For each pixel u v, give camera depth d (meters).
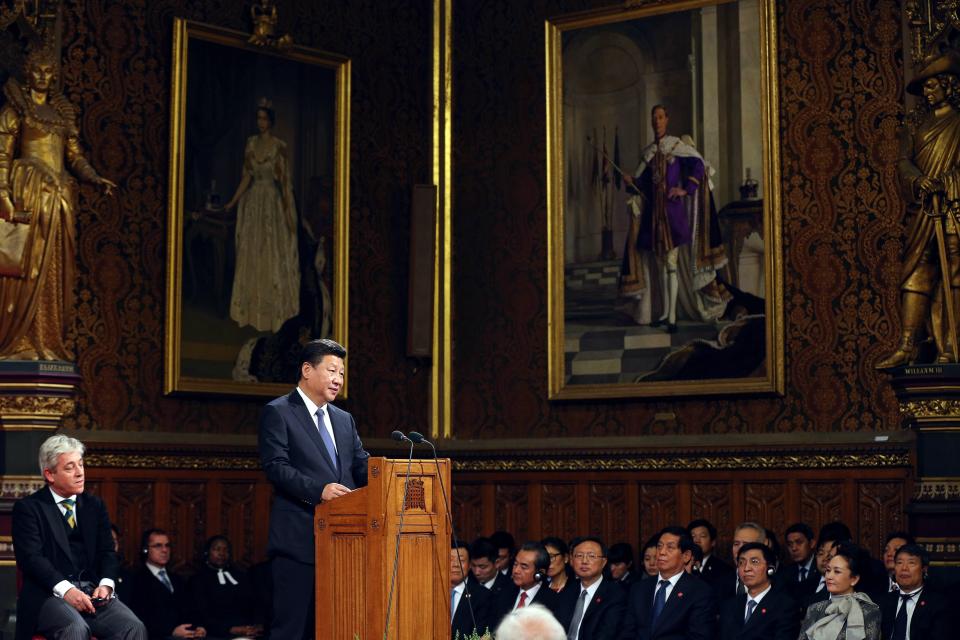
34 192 9.91
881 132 10.73
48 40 10.30
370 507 5.47
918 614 8.20
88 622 7.42
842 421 10.73
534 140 12.48
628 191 11.89
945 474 9.55
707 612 8.57
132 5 11.17
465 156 12.81
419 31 13.04
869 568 9.07
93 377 10.77
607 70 12.09
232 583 10.93
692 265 11.49
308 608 5.87
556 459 11.96
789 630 8.28
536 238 12.40
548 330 12.20
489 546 9.91
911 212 10.16
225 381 11.47
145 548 10.59
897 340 10.55
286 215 12.01
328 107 12.38
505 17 12.72
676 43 11.72
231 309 11.58
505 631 3.57
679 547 8.72
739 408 11.23
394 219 12.77
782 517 10.87
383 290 12.65
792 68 11.15
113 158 10.98
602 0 12.16
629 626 8.78
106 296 10.88
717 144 11.44
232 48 11.73
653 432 11.65
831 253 10.88
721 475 11.15
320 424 6.11
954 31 10.16
